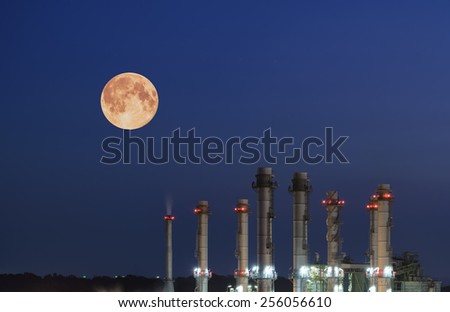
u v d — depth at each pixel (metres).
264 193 190.88
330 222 185.75
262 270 189.50
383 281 186.00
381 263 185.62
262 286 189.12
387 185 187.75
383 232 186.38
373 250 193.75
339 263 185.12
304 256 186.88
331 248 185.25
